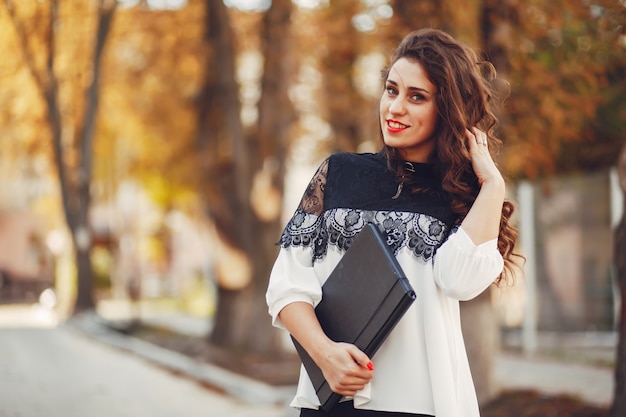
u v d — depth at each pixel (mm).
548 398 8469
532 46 8156
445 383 2410
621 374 5938
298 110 15352
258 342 15336
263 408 9844
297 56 14633
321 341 2365
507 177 2779
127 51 19984
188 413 9414
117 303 41594
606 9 6949
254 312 15523
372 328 2340
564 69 8148
